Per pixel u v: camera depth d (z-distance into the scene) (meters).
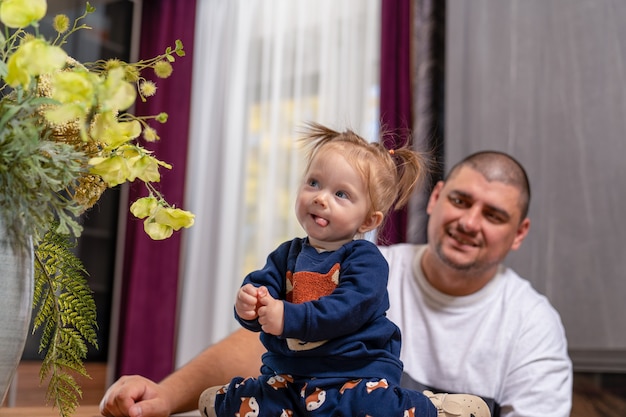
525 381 1.68
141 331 3.65
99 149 0.86
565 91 2.68
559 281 2.57
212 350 1.40
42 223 0.76
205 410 0.91
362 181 0.88
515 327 1.75
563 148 2.65
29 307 0.79
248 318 0.77
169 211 0.81
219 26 3.91
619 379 2.45
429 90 2.94
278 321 0.76
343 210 0.86
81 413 1.13
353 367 0.82
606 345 2.47
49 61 0.70
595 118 2.61
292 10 3.71
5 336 0.76
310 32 3.62
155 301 3.68
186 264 3.78
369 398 0.78
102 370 3.66
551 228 2.62
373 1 3.38
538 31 2.75
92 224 3.70
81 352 0.86
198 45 3.94
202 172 3.81
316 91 3.57
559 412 1.65
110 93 0.71
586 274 2.54
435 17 3.00
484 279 1.79
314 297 0.84
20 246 0.77
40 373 0.87
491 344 1.73
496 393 1.71
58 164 0.74
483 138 2.79
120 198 3.79
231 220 3.68
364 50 3.41
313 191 0.88
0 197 0.74
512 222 1.76
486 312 1.78
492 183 1.75
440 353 1.75
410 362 1.76
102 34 3.83
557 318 1.83
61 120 0.70
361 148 0.91
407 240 2.80
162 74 0.84
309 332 0.77
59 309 0.87
